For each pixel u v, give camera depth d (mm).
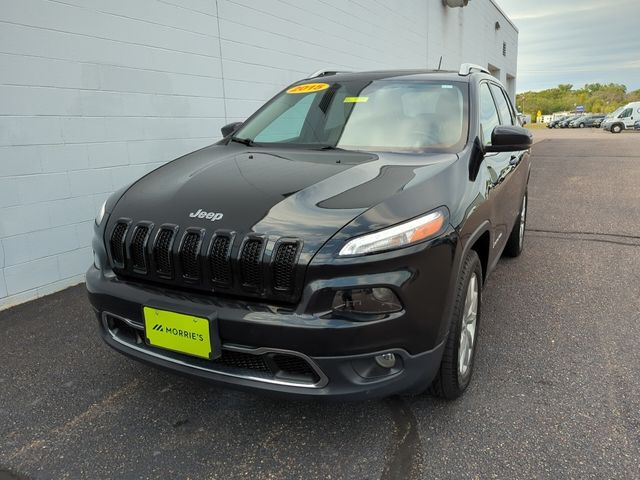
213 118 5758
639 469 2078
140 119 4883
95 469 2174
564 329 3389
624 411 2469
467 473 2090
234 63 5980
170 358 2260
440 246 2104
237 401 2662
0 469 2180
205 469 2162
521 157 4375
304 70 7355
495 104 3986
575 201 8094
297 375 2064
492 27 21609
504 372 2855
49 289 4254
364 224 2016
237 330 2006
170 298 2164
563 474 2066
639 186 9500
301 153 2945
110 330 2488
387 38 10289
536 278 4414
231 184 2443
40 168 4082
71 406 2639
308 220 2064
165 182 2656
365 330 1941
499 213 3277
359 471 2125
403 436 2336
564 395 2617
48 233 4195
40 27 3967
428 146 2938
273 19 6594
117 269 2406
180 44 5234
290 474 2119
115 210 2520
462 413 2490
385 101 3328
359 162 2668
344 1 8398
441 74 3621
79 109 4316
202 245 2113
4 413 2578
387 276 1963
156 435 2396
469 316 2598
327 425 2438
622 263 4789
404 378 2096
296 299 1981
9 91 3814
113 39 4543
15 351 3236
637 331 3334
